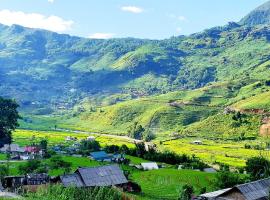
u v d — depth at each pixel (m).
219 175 140.88
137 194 124.50
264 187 102.06
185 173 161.00
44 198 84.50
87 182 120.56
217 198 101.81
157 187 138.25
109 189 95.06
